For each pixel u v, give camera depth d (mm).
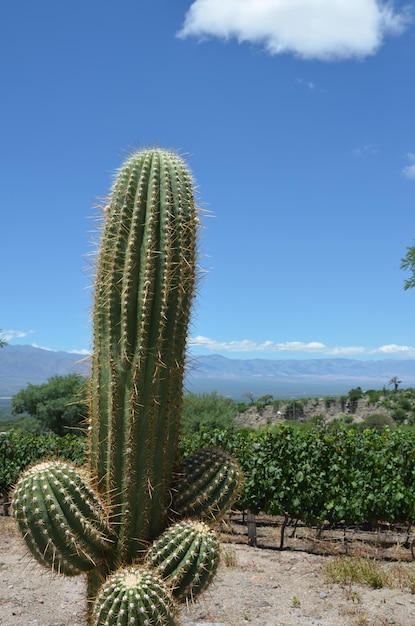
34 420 39656
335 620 5758
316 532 10812
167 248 3584
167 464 3648
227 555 7984
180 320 3689
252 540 9688
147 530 3523
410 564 8133
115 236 3598
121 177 3705
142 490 3498
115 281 3557
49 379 41750
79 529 3258
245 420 51188
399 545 9469
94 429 3604
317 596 6547
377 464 9992
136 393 3469
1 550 8492
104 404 3549
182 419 3936
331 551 9109
